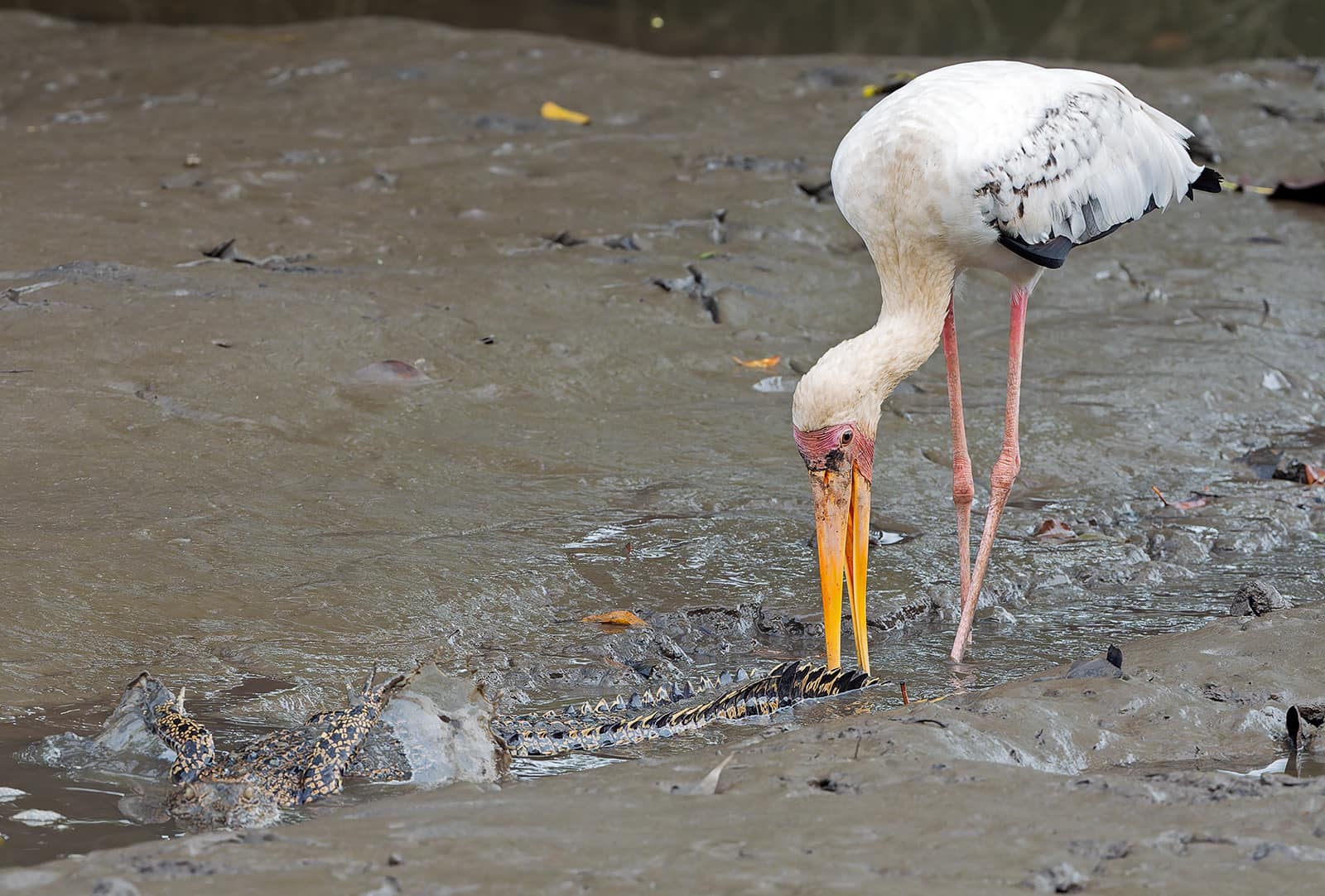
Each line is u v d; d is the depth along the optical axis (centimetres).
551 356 1393
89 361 1259
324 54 2714
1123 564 1031
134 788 664
